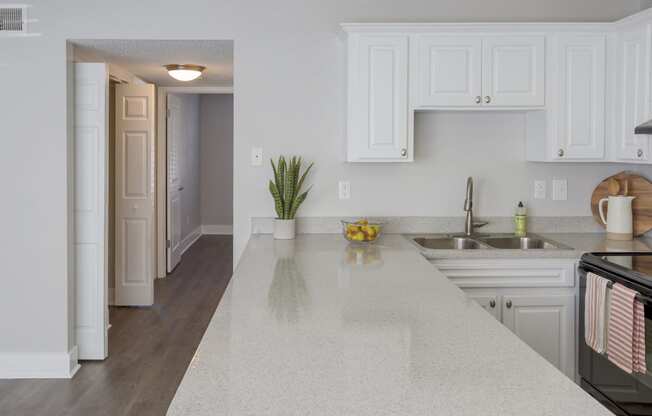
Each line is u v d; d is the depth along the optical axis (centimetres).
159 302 600
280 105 394
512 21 392
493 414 121
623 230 378
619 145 359
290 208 382
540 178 403
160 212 705
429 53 360
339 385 138
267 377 143
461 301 219
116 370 417
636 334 265
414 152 399
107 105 420
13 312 399
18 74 389
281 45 392
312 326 187
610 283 290
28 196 394
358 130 362
